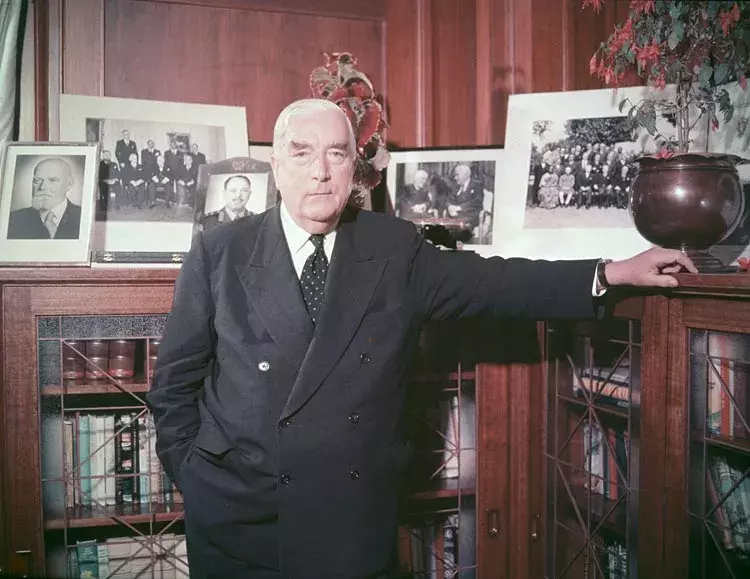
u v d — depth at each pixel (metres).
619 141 2.23
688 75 1.91
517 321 2.23
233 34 2.33
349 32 2.45
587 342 2.06
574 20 2.52
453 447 2.26
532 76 2.51
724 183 1.68
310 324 1.60
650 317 1.75
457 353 2.21
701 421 1.66
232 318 1.62
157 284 1.94
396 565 2.22
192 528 1.65
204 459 1.63
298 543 1.56
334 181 1.61
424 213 2.42
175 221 2.15
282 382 1.58
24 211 1.95
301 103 1.67
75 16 2.18
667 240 1.74
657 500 1.75
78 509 1.97
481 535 2.23
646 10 1.92
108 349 1.96
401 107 2.49
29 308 1.86
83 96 2.13
